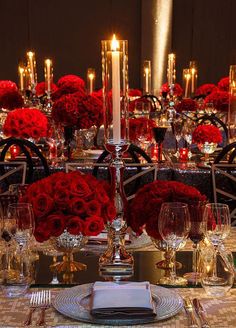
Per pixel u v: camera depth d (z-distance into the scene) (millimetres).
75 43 11398
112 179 1820
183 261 1909
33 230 1688
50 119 4336
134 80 11492
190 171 3885
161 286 1689
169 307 1500
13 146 4219
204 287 1623
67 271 1800
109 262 1789
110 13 11352
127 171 3904
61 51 11391
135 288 1519
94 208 1689
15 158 4125
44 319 1442
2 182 3822
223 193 3365
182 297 1612
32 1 11219
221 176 3850
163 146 4488
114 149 1798
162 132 4184
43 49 11367
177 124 4426
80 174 1797
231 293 1643
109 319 1431
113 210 1736
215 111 6297
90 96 3873
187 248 2045
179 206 1744
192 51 11438
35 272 1788
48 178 1764
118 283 1576
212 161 4203
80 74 11469
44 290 1658
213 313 1511
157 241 1850
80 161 4113
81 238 1759
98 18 11367
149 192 1844
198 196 1869
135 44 11406
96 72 11469
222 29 11352
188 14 11352
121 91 1801
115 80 1748
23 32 11289
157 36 11000
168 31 11023
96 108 3834
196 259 1855
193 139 4250
